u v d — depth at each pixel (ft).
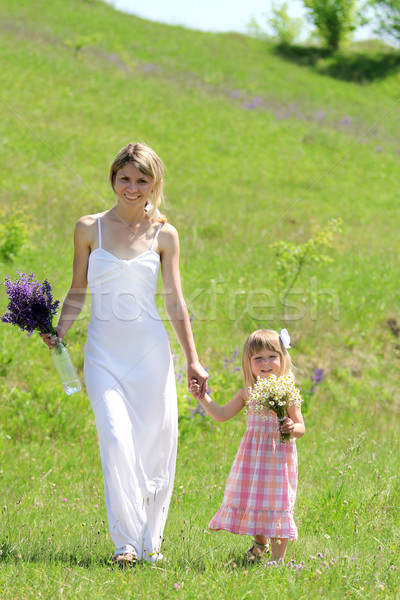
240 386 53.57
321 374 54.90
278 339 27.12
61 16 230.07
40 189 87.76
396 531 26.96
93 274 24.81
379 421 52.34
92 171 108.17
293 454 25.80
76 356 53.26
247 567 22.98
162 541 25.09
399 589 20.39
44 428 45.06
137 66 198.08
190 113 165.89
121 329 24.48
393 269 86.58
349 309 73.10
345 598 19.62
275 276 75.20
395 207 131.44
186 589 19.81
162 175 25.70
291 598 19.34
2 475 35.55
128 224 25.32
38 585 20.03
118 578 20.67
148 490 24.27
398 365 65.87
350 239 100.07
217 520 25.77
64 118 135.23
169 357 25.40
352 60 275.39
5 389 48.29
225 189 121.80
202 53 240.12
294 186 133.39
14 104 134.51
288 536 24.41
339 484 33.12
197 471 39.52
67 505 31.91
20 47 176.45
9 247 48.44
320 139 168.25
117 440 23.26
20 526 26.66
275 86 223.51
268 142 158.51
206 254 79.15
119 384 24.29
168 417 24.93
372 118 209.15
